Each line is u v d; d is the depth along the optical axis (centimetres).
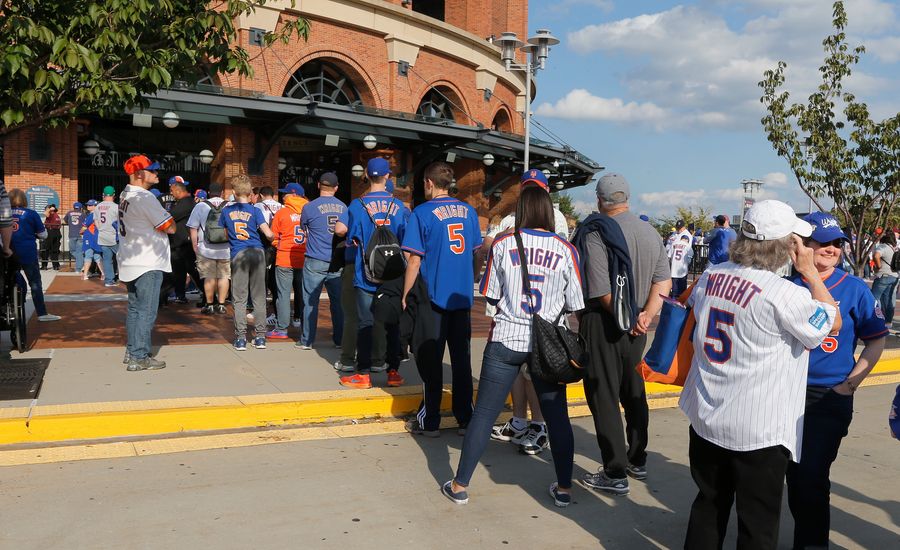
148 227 702
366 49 2377
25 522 413
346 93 2444
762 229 311
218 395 635
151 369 720
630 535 431
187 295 1400
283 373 729
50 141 1933
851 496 509
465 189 2877
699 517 335
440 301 580
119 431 563
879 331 376
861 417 738
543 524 441
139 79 737
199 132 2275
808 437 381
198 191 1205
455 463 544
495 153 2605
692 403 332
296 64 2180
